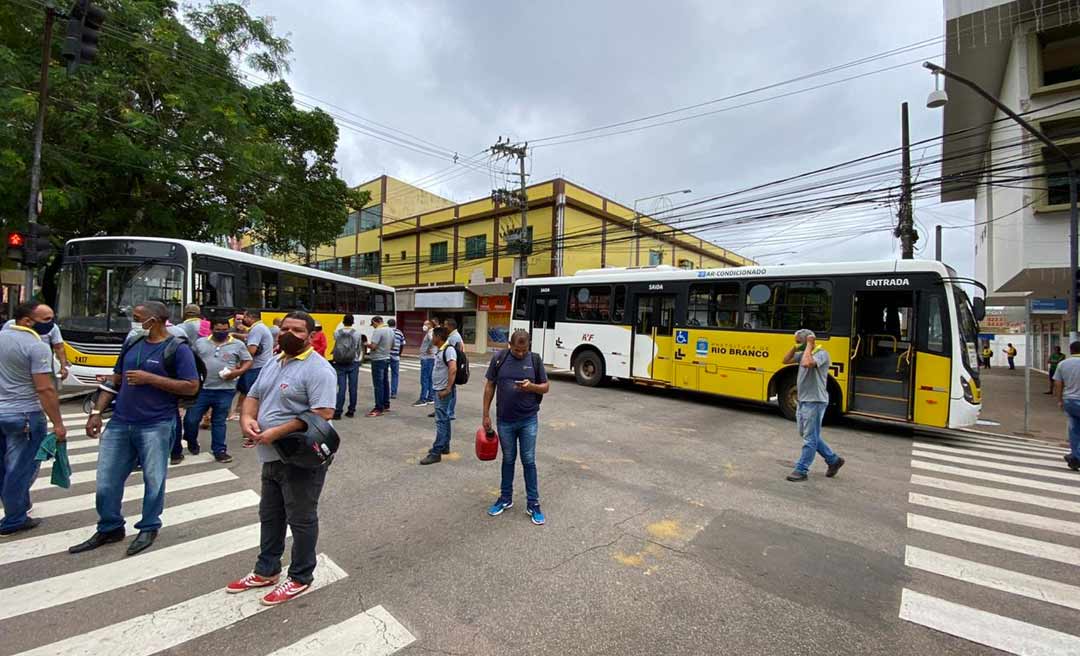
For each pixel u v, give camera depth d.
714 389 10.91
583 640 2.79
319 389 3.12
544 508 4.78
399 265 33.94
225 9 14.77
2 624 2.81
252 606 3.05
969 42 14.66
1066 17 13.45
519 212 26.36
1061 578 3.68
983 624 3.06
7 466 3.93
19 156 10.18
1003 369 30.95
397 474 5.71
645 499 5.10
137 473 5.55
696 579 3.52
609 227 27.19
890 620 3.08
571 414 9.68
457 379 6.24
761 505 5.05
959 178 11.76
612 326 12.98
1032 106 14.05
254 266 11.87
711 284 11.13
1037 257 13.97
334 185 20.58
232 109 13.85
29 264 9.77
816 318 9.62
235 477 5.48
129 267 9.31
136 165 12.27
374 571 3.52
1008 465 7.20
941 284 8.45
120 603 3.05
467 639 2.78
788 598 3.30
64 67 11.54
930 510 5.09
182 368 3.84
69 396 10.34
